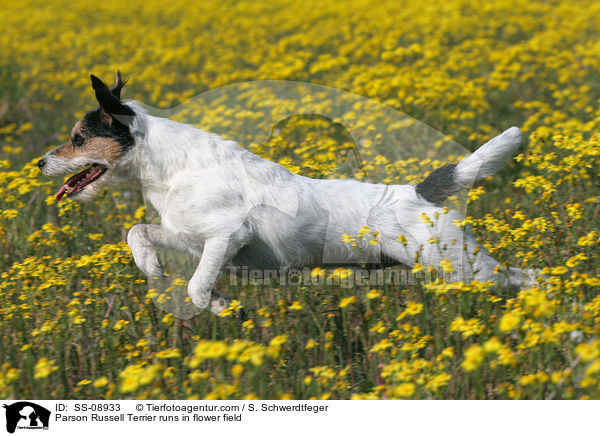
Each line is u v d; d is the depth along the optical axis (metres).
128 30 18.58
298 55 13.53
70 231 7.14
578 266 6.11
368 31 16.06
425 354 5.32
